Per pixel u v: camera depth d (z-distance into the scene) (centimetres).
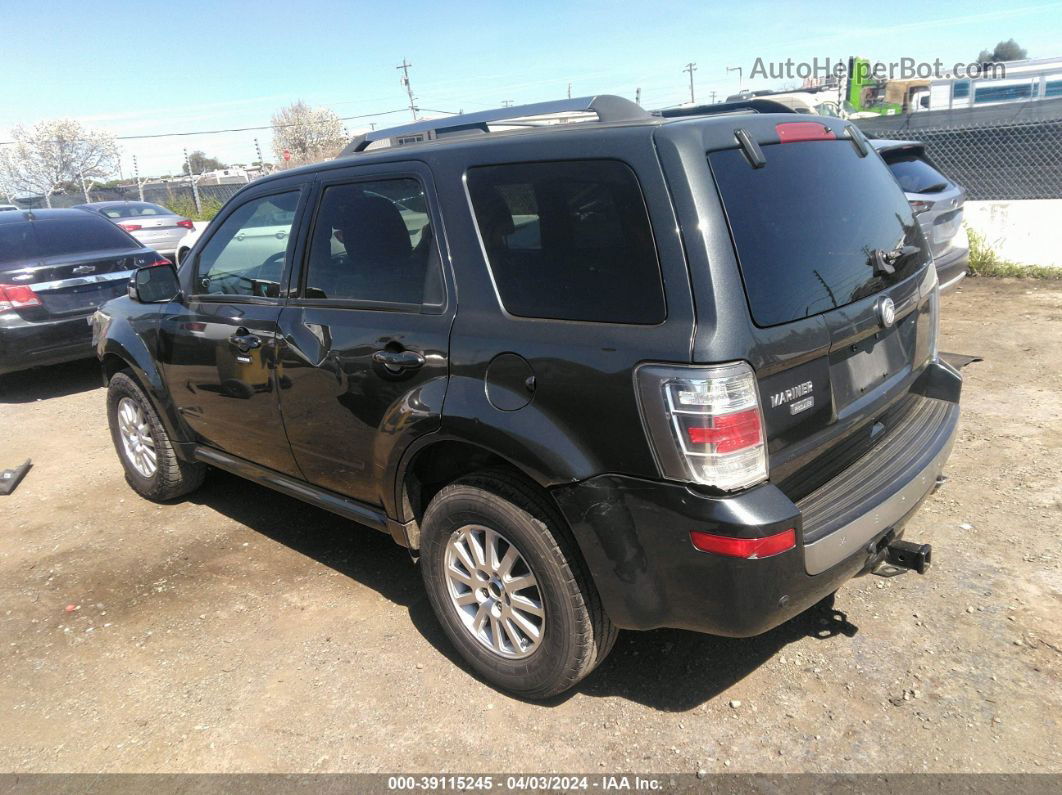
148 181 3203
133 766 262
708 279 215
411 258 288
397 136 338
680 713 270
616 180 233
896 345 291
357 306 303
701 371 211
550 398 240
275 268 345
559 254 245
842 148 286
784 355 224
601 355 228
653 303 223
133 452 473
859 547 242
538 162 253
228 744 269
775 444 226
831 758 246
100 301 735
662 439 217
